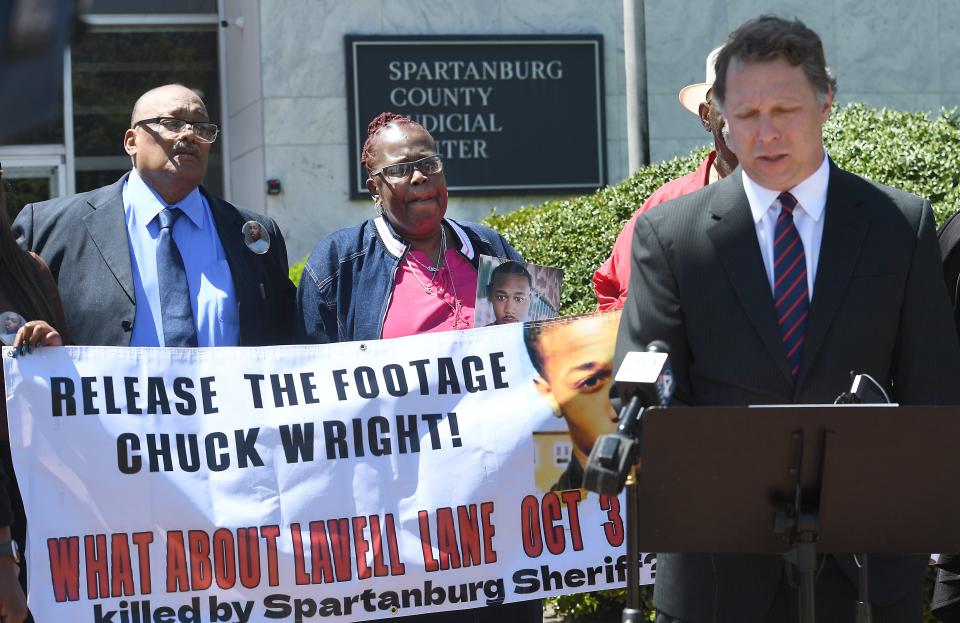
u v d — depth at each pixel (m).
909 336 2.99
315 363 3.79
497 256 4.14
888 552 2.73
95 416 3.63
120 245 3.94
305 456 3.74
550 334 3.83
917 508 2.67
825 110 2.95
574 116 11.15
